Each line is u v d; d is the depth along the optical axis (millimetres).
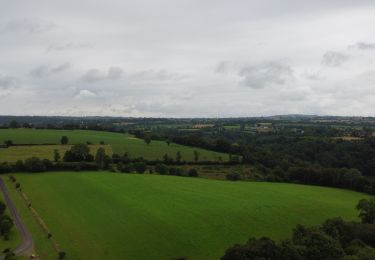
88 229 100625
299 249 72875
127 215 112188
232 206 122000
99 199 129250
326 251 73312
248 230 101938
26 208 118562
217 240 94688
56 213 113812
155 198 131250
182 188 147625
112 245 90625
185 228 101562
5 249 84812
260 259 67125
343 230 87875
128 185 149625
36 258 82250
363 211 110562
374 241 84625
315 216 116375
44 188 143000
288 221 110312
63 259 82312
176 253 87188
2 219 98875
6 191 138750
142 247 89938
